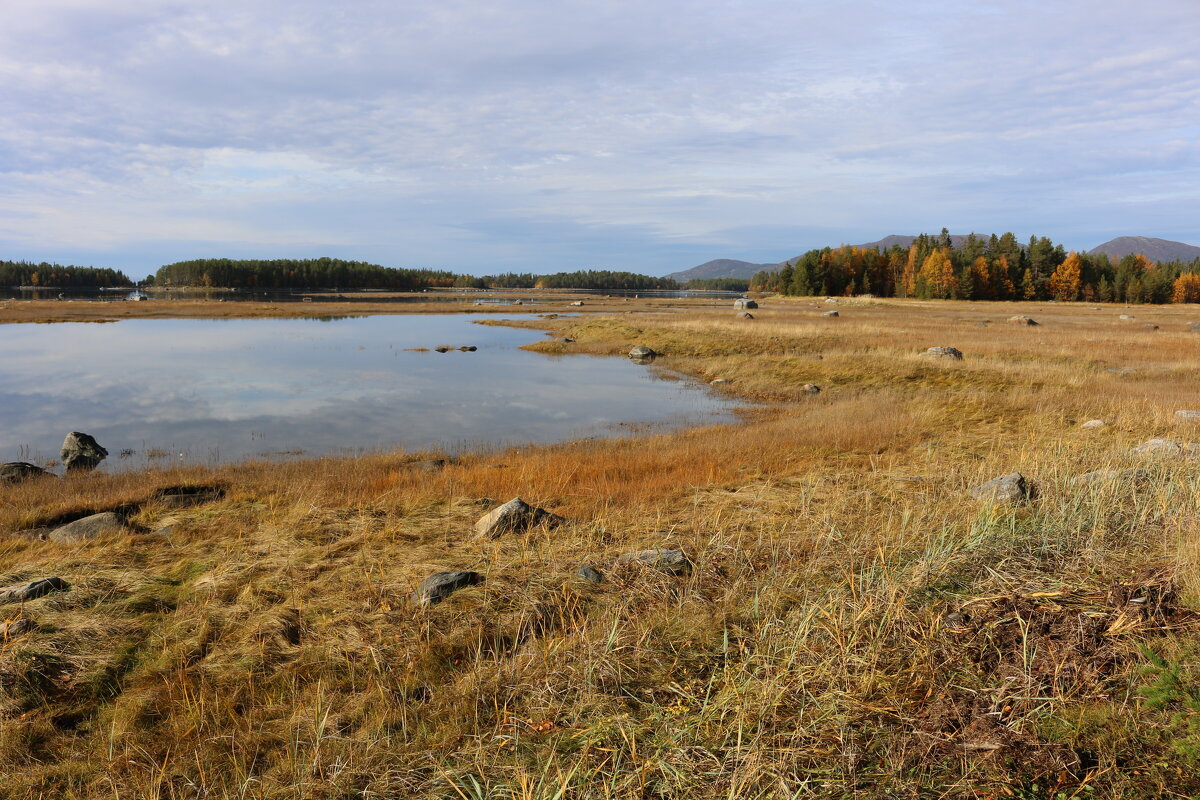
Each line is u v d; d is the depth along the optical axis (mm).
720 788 3326
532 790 3334
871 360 25750
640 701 4152
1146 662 3660
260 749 4008
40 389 22609
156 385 23609
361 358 31656
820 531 6969
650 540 7230
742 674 4223
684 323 41531
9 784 3744
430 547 7258
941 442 12836
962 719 3564
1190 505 6203
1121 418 13523
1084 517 6391
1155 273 118438
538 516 7902
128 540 7652
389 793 3521
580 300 98125
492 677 4535
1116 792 2910
